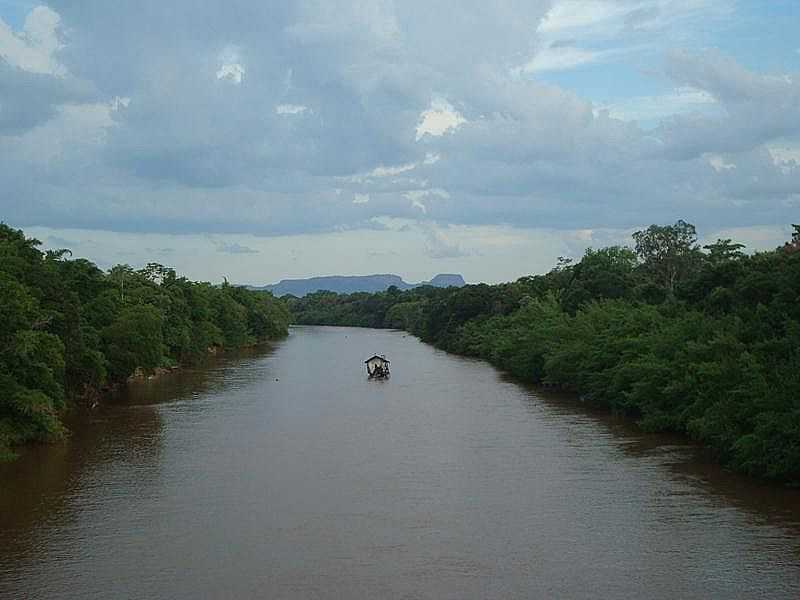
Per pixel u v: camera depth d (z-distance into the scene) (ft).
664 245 314.35
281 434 184.75
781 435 122.72
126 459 156.15
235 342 494.59
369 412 220.43
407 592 86.69
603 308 261.44
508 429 188.96
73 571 94.27
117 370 254.27
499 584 88.69
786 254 181.98
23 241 209.97
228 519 114.83
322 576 91.71
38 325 177.47
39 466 149.79
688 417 159.53
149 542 104.63
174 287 389.80
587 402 234.79
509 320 394.11
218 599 85.35
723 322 168.35
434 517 115.03
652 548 99.86
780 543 100.68
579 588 87.35
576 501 122.21
